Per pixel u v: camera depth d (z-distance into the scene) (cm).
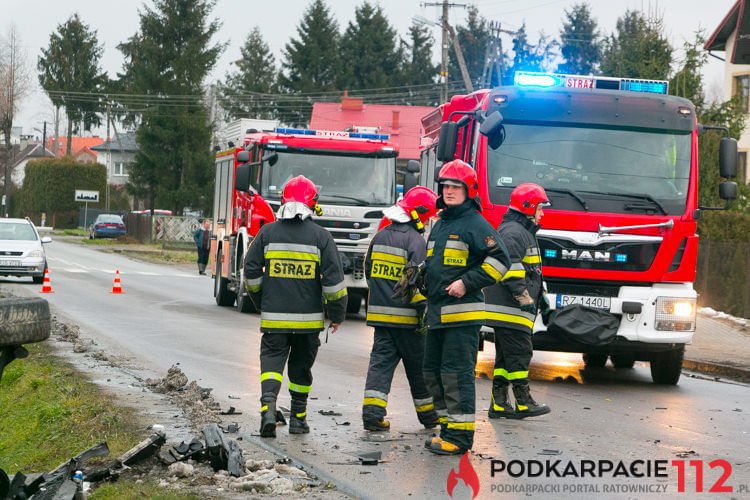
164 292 2722
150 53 7288
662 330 1214
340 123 7569
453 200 790
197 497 632
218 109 8581
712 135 2525
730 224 2430
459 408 790
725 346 1725
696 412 1055
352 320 2123
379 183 2025
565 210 1217
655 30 2836
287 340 868
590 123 1248
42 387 1081
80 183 9050
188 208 7438
